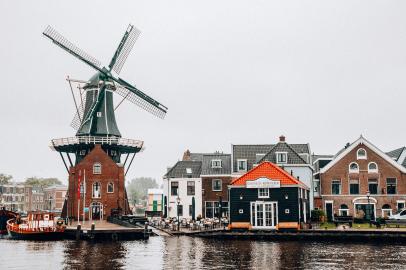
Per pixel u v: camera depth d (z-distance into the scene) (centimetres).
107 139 6712
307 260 3334
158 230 5609
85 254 3744
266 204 5050
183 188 7119
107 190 6675
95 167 6688
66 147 6825
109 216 6412
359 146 6347
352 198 6262
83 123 6856
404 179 6209
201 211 7006
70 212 6600
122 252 3834
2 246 4375
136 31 7219
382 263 3192
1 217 6288
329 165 6356
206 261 3312
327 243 4422
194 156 8456
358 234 4516
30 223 5062
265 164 5188
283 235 4703
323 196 6303
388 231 4459
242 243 4462
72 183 6662
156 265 3164
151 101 7256
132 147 6969
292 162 6412
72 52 6825
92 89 6900
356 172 6303
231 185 5138
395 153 7181
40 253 3838
